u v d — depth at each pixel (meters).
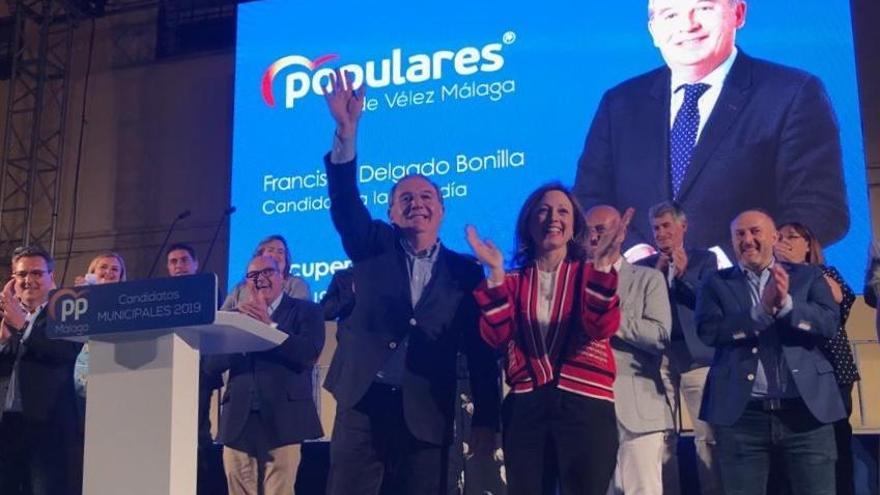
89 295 2.12
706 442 3.67
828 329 2.89
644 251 5.18
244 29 6.23
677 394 3.78
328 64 6.03
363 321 2.89
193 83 7.08
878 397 4.99
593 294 2.59
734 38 5.29
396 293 2.89
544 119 5.53
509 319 2.66
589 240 3.06
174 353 2.08
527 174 5.50
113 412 2.09
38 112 6.96
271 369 3.56
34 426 3.41
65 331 2.12
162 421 2.06
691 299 3.79
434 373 2.79
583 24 5.56
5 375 3.57
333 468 2.84
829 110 5.09
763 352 2.96
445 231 5.56
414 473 2.74
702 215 5.15
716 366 3.04
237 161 6.08
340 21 6.05
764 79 5.20
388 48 5.91
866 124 5.63
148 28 7.27
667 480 3.45
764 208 5.09
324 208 5.85
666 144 5.27
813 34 5.20
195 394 2.15
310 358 3.56
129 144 7.11
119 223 7.00
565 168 5.45
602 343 2.67
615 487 3.38
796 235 3.71
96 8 7.32
